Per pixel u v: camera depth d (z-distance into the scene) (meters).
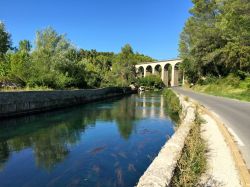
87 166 10.30
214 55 42.88
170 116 23.91
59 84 36.69
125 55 93.25
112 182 8.68
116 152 12.23
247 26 34.22
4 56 37.34
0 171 9.90
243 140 9.02
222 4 46.06
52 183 8.72
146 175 4.64
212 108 19.34
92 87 49.56
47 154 11.98
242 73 39.72
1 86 27.64
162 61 110.94
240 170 5.80
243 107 20.27
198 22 51.12
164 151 6.10
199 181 5.36
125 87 66.06
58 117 23.45
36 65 36.31
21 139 14.91
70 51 45.25
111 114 25.58
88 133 16.56
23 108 23.64
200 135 9.05
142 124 19.75
